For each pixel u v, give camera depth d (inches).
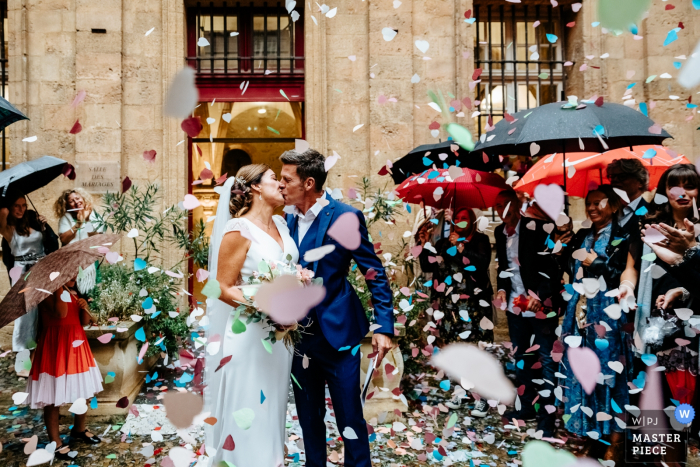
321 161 96.3
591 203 114.4
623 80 232.4
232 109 248.8
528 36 250.8
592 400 110.8
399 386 143.9
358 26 231.8
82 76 222.8
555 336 132.6
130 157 225.8
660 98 229.8
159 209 223.0
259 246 87.0
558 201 67.5
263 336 88.4
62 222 149.9
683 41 229.9
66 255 97.9
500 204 145.9
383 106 229.0
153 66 226.7
